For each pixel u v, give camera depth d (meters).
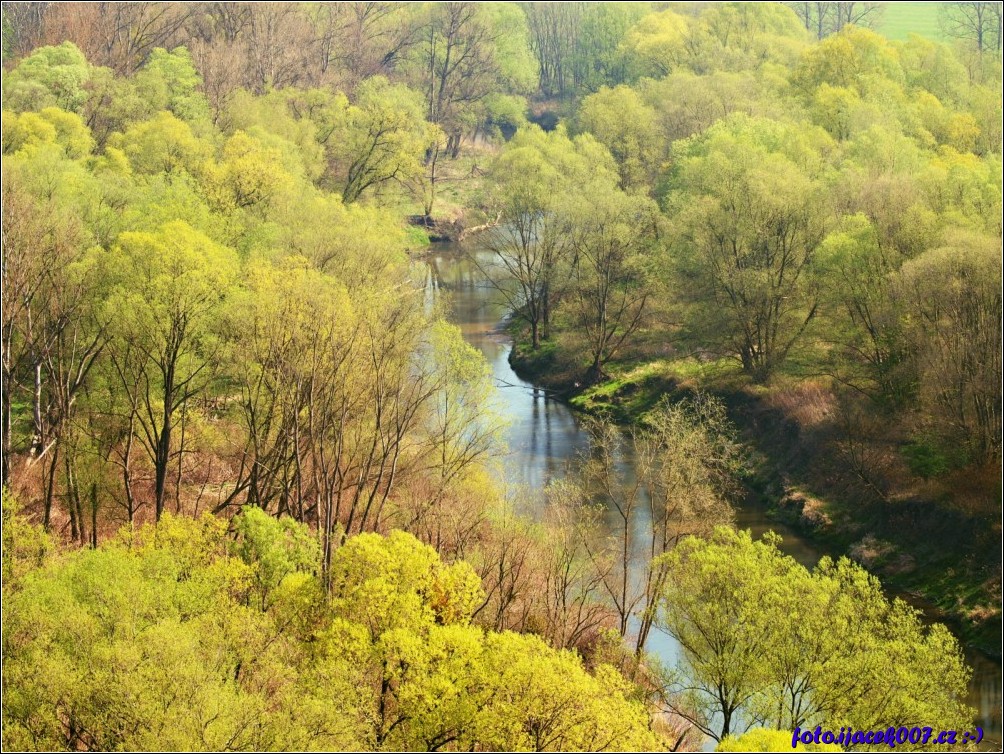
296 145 88.44
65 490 47.88
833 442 59.50
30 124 69.31
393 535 36.25
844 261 61.00
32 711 29.81
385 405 48.00
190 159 72.94
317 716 29.33
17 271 44.81
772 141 82.12
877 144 75.06
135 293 43.47
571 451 65.75
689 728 38.38
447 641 32.88
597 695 33.16
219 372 46.38
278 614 35.78
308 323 43.91
